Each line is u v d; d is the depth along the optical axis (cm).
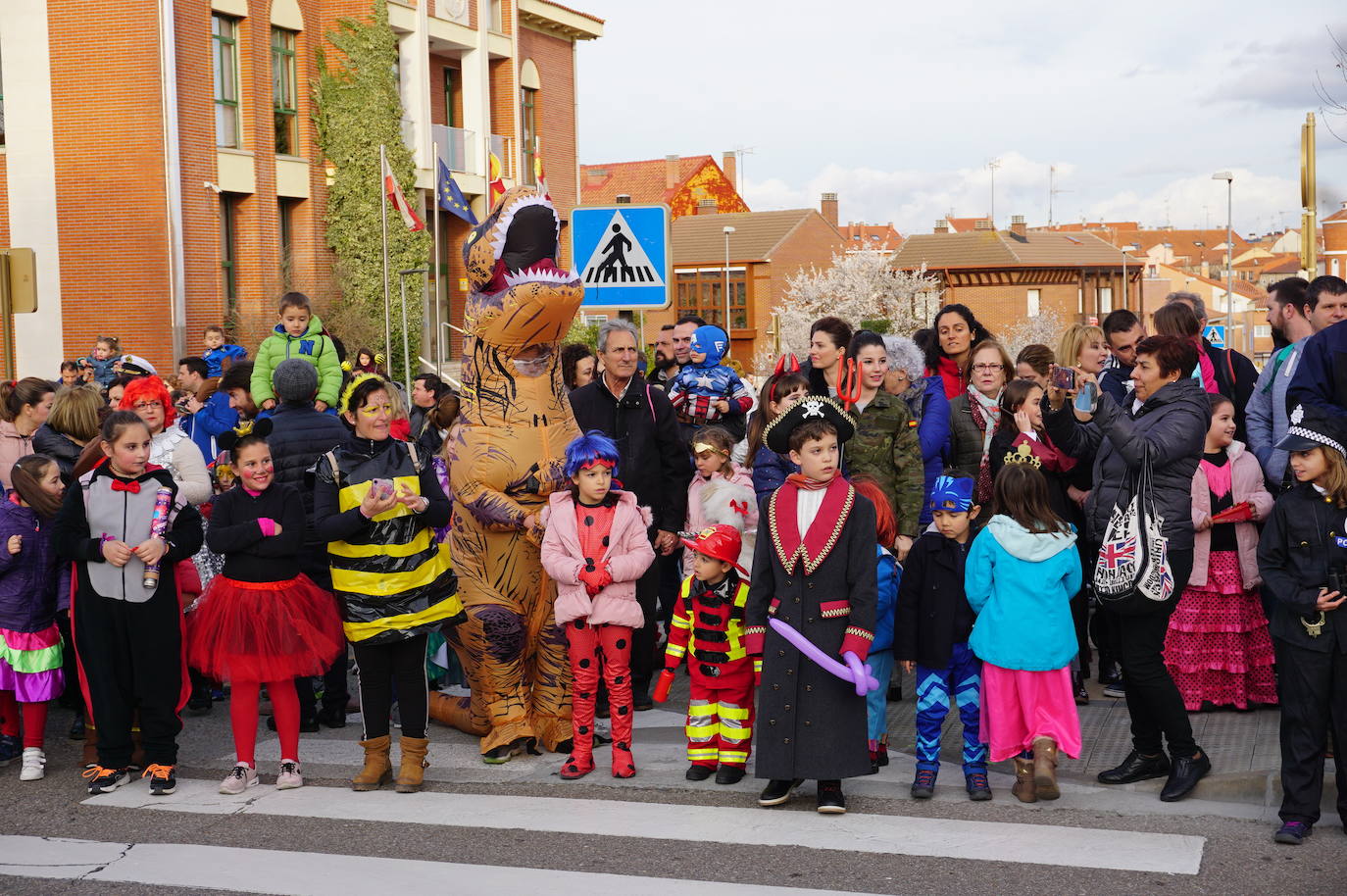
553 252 725
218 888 523
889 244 9912
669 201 7369
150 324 2461
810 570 605
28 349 2498
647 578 820
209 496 819
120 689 668
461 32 3306
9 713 729
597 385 829
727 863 542
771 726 609
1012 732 619
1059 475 773
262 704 857
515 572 716
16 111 2480
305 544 799
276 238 2750
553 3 3775
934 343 888
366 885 523
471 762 713
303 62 2850
